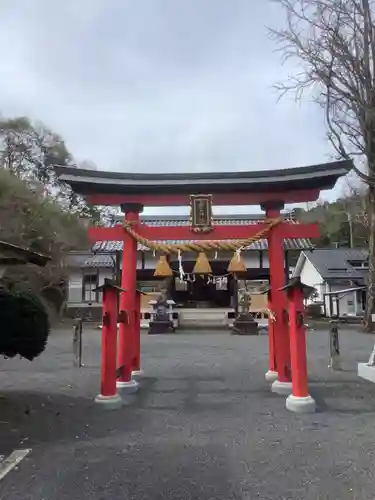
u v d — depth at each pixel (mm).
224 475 4508
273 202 8875
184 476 4484
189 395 8383
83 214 37844
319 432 5965
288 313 7883
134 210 9070
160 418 6758
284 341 8594
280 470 4625
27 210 24656
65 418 6750
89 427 6273
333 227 47875
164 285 26516
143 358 13539
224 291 27625
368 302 22344
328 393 8453
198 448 5344
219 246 8477
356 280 31125
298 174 8438
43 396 8227
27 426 6312
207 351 15234
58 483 4320
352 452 5148
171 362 12703
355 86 14109
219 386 9219
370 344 16719
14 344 7465
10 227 22438
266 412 7066
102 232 9141
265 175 8516
